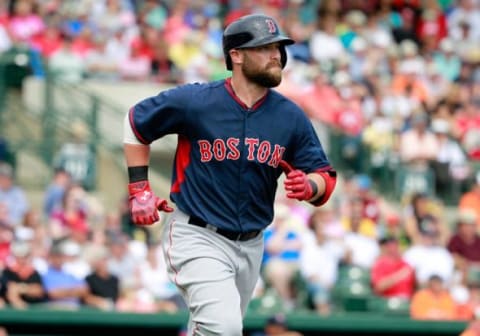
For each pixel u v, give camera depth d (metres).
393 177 64.25
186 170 23.16
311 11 75.44
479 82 74.31
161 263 47.69
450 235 57.44
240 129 22.91
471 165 65.38
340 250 51.25
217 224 22.92
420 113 67.12
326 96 67.06
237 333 22.50
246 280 23.59
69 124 61.34
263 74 22.77
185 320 43.69
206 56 69.94
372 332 45.38
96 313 43.12
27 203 54.03
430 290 47.62
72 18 68.31
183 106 22.81
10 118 61.78
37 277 44.22
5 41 65.25
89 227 49.75
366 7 78.81
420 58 76.19
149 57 68.06
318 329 45.03
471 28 81.88
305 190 22.61
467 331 42.16
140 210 23.05
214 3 75.88
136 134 23.03
